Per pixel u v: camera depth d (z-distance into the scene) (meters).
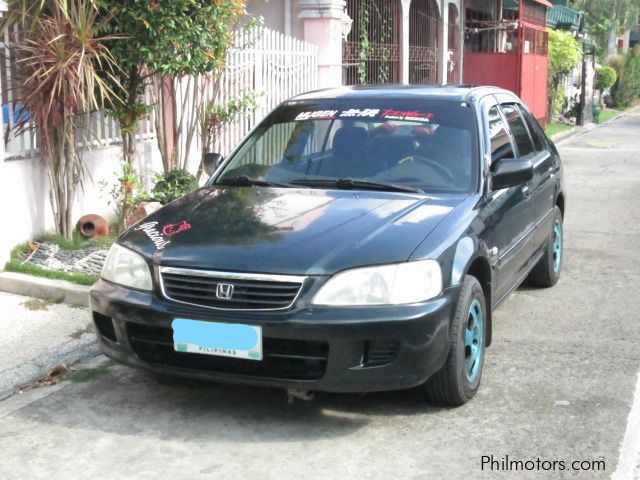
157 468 4.07
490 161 5.48
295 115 5.93
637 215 11.31
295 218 4.73
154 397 4.94
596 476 3.98
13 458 4.20
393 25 16.97
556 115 29.42
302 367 4.28
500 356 5.64
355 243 4.39
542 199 6.69
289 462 4.12
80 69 6.82
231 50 10.15
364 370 4.20
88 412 4.75
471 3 22.31
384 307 4.20
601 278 7.81
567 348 5.81
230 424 4.55
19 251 7.34
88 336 5.86
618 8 44.62
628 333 6.16
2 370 5.28
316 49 12.54
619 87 41.72
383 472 4.02
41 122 7.24
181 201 5.29
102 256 7.46
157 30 7.46
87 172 8.36
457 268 4.52
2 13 7.04
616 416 4.65
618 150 21.05
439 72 20.20
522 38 22.39
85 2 6.99
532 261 6.57
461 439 4.36
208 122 9.59
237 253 4.35
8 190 7.15
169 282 4.42
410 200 5.03
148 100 9.06
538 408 4.75
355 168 5.42
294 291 4.20
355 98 5.93
